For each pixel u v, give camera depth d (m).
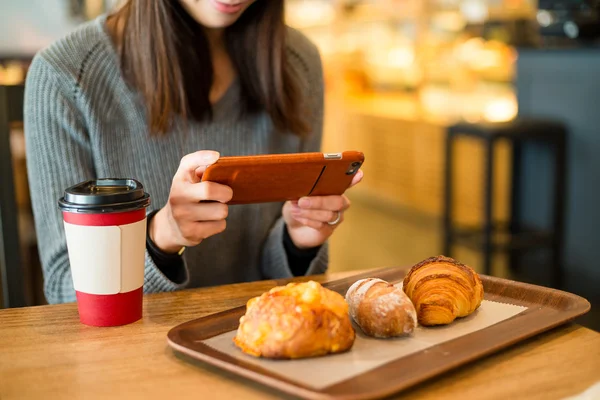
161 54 1.09
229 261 1.20
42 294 1.74
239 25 1.17
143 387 0.72
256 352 0.75
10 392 0.71
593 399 0.70
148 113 1.12
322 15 4.82
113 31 1.14
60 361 0.77
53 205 1.07
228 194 0.89
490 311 0.86
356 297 0.81
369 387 0.69
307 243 1.09
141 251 0.85
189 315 0.88
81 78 1.10
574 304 0.86
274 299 0.76
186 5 1.08
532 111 2.81
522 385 0.72
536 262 2.81
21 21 4.01
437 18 3.68
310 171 0.91
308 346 0.74
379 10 4.14
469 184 3.27
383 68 4.36
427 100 3.79
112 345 0.80
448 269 0.84
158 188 1.15
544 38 2.72
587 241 2.57
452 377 0.74
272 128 1.22
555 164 2.62
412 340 0.78
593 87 2.46
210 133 1.18
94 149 1.11
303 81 1.29
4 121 1.15
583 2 2.54
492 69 3.32
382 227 3.72
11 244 1.16
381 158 4.12
